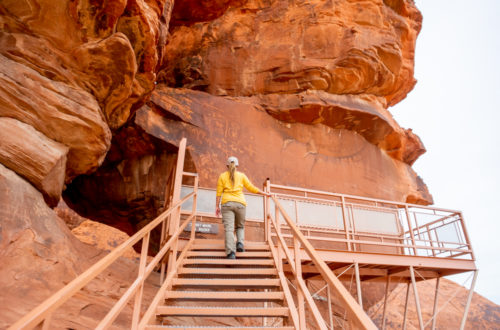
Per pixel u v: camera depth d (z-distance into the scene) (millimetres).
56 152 6613
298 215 8180
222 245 5863
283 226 7895
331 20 18469
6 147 5715
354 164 17375
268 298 4141
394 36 19000
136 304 3010
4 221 4648
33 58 6820
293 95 17328
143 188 14125
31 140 6199
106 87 8336
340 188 16312
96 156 8195
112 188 14867
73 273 5078
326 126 17484
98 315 4383
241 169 14375
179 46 20562
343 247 13609
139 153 14328
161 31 9547
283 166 15469
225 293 4117
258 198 7938
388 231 8961
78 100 7547
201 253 5520
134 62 8070
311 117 16969
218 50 19203
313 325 11234
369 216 8953
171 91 14750
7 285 3951
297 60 17859
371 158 18203
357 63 17453
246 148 14977
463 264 8430
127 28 8070
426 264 8195
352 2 19109
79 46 7422
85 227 21141
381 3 19281
